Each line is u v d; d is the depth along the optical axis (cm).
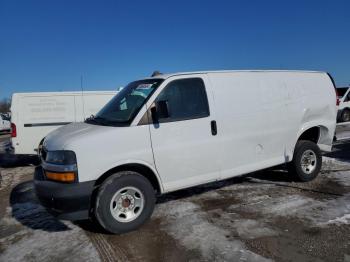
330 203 502
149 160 445
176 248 386
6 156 1184
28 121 954
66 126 517
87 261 368
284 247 374
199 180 489
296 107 594
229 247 379
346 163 751
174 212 496
